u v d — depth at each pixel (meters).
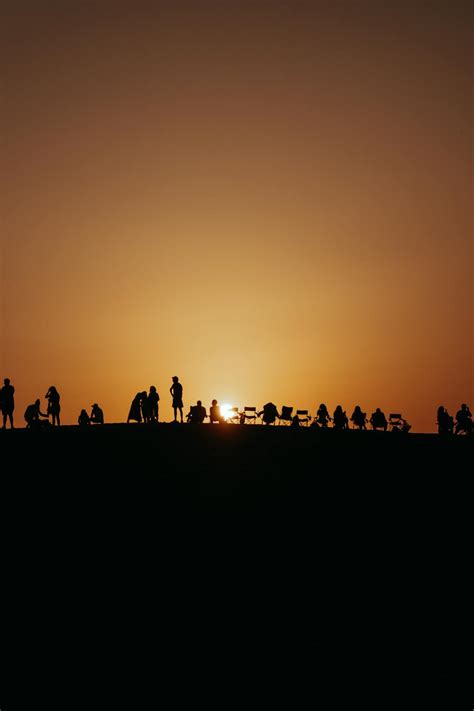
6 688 15.26
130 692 15.17
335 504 27.83
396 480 31.55
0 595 19.64
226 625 18.33
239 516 26.05
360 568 21.88
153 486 29.47
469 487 30.44
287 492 29.19
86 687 15.24
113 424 44.59
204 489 29.25
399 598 19.94
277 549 23.16
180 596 19.84
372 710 14.55
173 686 15.49
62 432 40.53
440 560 22.47
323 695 14.81
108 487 29.17
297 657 16.64
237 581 20.84
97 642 17.38
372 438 41.31
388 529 25.20
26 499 27.31
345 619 18.59
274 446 38.25
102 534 23.97
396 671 16.14
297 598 19.81
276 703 14.90
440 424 45.25
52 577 20.78
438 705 14.66
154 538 23.77
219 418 49.09
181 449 36.75
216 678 15.81
